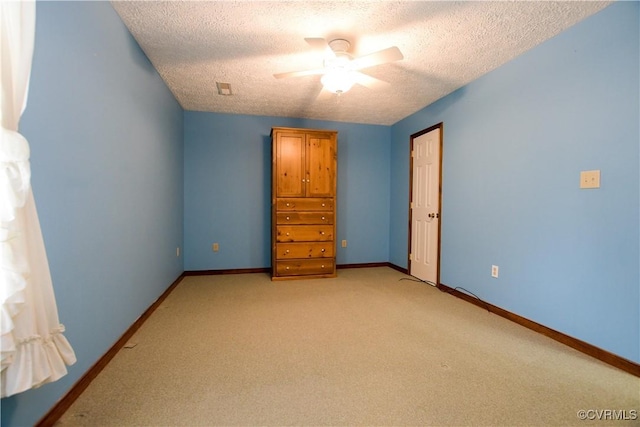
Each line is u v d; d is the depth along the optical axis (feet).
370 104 11.65
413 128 12.81
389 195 15.03
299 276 12.15
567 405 4.52
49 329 3.24
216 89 10.13
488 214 8.72
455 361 5.81
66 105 4.34
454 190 10.16
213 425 4.08
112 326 5.85
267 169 13.48
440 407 4.48
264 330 7.21
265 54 7.69
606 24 5.75
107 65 5.61
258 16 6.11
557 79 6.72
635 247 5.37
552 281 6.86
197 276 12.72
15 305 2.73
